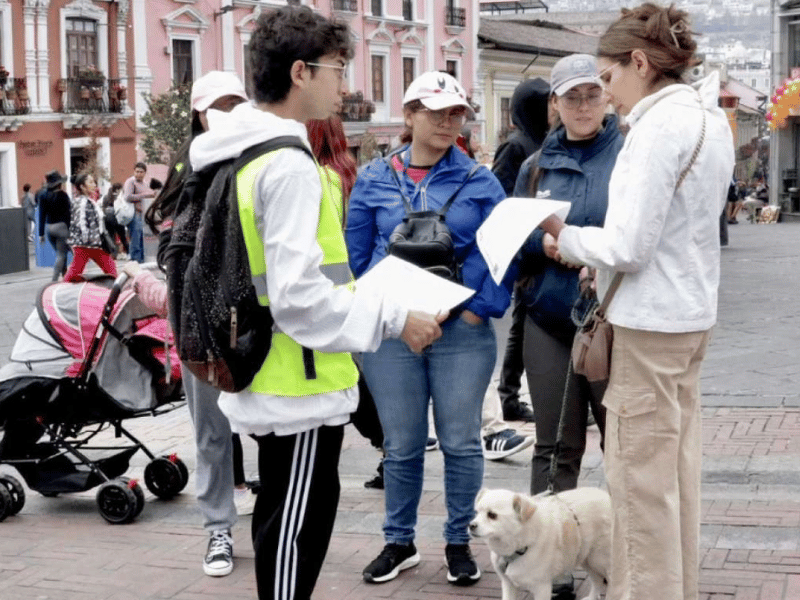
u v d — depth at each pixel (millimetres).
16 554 5574
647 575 3715
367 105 45219
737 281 15008
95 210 18016
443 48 51875
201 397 5137
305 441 3410
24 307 15953
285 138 3254
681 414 3775
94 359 6008
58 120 35094
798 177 39000
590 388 4703
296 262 3145
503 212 3838
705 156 3557
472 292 3410
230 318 3244
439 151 4906
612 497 3773
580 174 4695
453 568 4848
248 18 41688
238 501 6055
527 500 4215
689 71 3725
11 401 6062
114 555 5500
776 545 5047
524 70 58469
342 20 3438
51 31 34844
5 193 33719
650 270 3598
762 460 6340
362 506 6035
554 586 4590
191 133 4875
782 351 9664
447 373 4816
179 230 3414
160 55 38406
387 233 4891
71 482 6168
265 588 3482
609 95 3783
